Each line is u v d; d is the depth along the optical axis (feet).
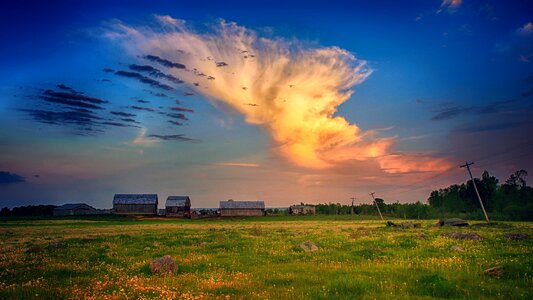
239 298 40.01
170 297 40.65
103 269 64.34
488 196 613.93
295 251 87.86
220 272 58.39
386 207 640.58
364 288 42.57
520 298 37.50
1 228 253.85
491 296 38.78
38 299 41.04
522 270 50.14
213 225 302.86
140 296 41.73
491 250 79.46
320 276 52.60
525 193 562.66
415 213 553.23
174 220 430.61
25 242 132.16
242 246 102.99
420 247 86.89
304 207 582.35
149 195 517.14
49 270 61.77
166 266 59.16
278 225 288.71
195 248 99.19
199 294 42.37
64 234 181.27
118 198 503.61
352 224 299.38
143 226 285.64
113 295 42.24
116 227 268.00
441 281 43.70
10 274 59.77
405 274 51.62
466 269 54.70
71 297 41.86
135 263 70.38
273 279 51.03
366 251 79.82
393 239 111.55
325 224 304.71
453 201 652.48
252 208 535.19
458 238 111.14
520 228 194.59
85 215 483.92
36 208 583.58
